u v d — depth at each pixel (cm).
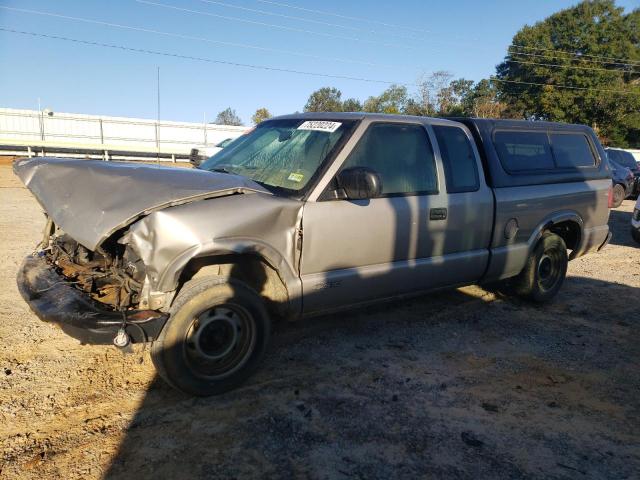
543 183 536
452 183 454
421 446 303
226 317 337
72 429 304
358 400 352
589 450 308
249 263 369
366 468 281
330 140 396
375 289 405
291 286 356
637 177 1750
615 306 584
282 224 347
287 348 429
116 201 310
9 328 438
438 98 5034
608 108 4644
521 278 553
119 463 276
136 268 318
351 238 380
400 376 390
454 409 347
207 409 331
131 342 306
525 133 541
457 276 468
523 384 388
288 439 304
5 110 2833
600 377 406
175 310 315
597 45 4812
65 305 307
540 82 4994
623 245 974
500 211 488
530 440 316
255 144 450
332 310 392
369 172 354
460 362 420
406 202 413
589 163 606
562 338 482
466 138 481
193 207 314
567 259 582
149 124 3175
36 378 359
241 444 297
